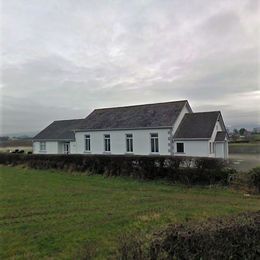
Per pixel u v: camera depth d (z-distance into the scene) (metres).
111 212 9.91
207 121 28.14
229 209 10.32
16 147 62.34
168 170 16.89
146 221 8.80
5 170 25.53
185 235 4.20
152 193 13.73
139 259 4.16
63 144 40.31
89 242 7.02
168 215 9.45
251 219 4.88
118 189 14.88
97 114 35.47
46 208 10.58
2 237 7.47
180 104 30.62
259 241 4.70
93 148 32.69
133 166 18.50
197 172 15.73
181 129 28.30
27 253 6.46
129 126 29.92
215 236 4.32
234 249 4.45
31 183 17.09
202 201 11.87
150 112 31.19
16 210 10.28
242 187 14.21
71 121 44.12
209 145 26.12
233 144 59.84
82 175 20.20
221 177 15.12
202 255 4.21
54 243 7.04
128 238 4.81
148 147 28.70
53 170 23.53
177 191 14.30
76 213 9.83
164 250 4.12
